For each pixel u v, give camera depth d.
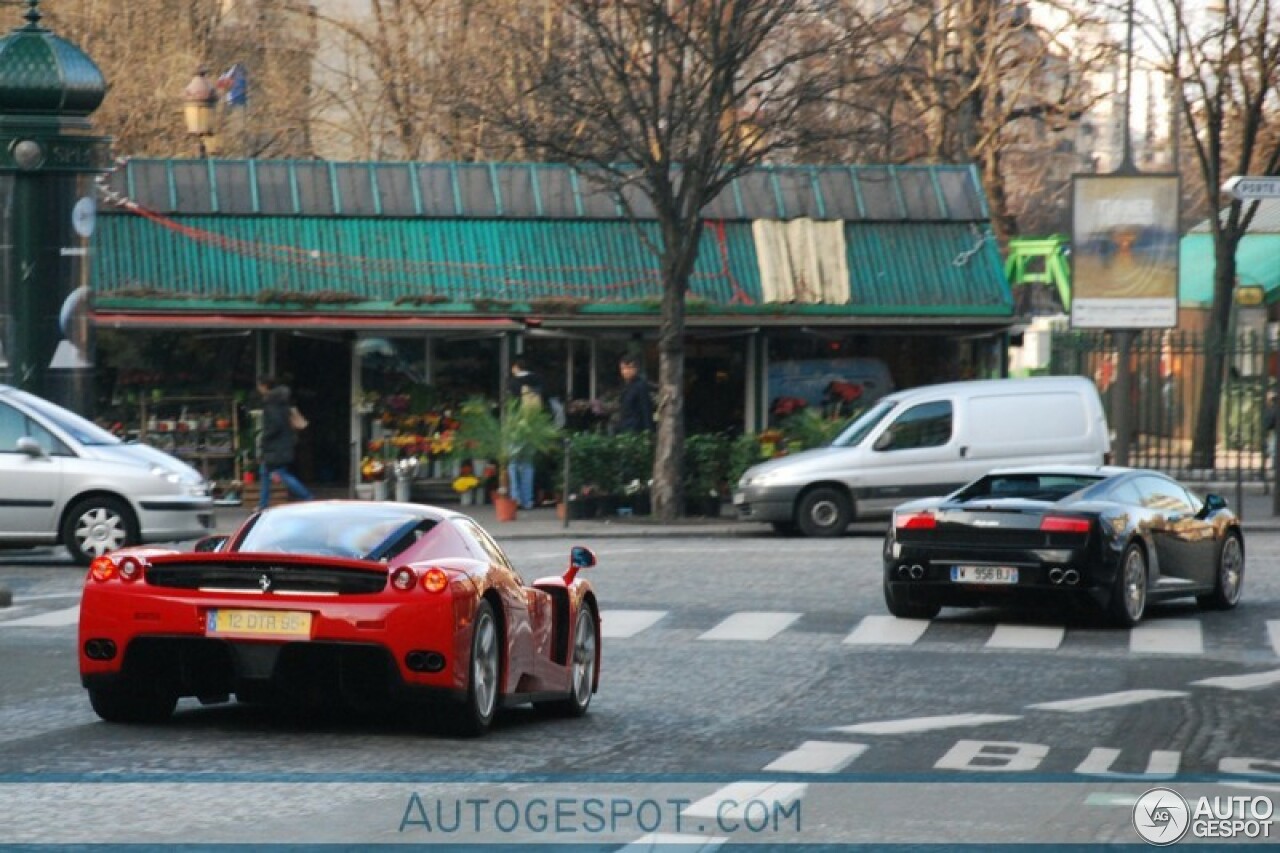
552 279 49.50
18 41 40.22
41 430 33.31
